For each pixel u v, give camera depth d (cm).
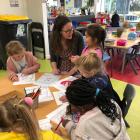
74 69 212
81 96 107
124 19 615
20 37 444
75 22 573
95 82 141
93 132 106
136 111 270
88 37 199
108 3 673
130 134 227
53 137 100
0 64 446
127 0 655
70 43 225
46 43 505
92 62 156
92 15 624
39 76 212
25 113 88
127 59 434
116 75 403
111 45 373
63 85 186
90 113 109
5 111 90
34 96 144
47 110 145
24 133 87
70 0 570
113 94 157
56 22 218
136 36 429
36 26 502
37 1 479
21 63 229
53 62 238
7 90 178
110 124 109
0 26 422
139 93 319
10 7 482
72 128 116
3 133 87
